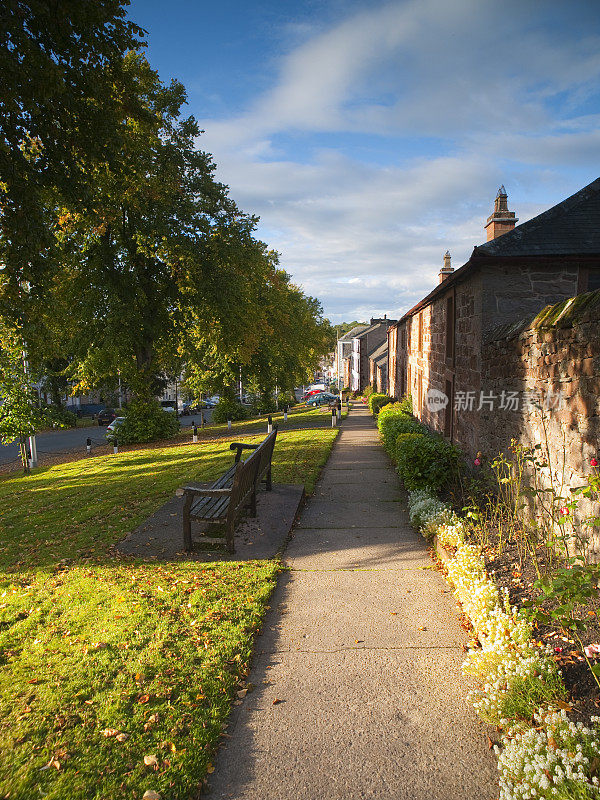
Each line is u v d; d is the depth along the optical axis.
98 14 8.05
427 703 3.28
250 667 3.76
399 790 2.59
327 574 5.56
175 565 5.86
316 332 57.03
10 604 4.92
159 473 12.97
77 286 20.98
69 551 6.78
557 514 4.98
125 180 12.59
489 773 2.67
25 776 2.58
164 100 20.56
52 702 3.21
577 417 4.62
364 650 3.97
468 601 4.34
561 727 2.47
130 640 4.01
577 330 4.61
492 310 8.61
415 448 8.17
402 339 24.86
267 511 7.86
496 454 7.55
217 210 23.61
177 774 2.64
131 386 24.59
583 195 9.10
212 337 25.69
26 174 8.73
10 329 11.14
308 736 3.01
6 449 28.58
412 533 6.90
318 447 15.27
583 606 3.75
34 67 7.68
